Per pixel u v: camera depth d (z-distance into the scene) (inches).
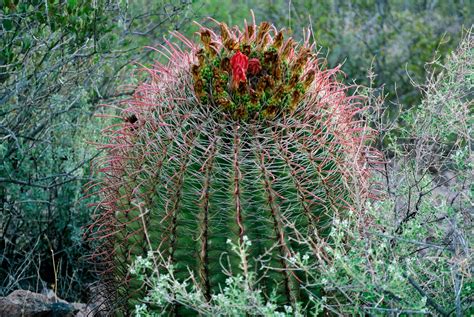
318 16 313.6
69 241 186.5
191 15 242.4
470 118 145.3
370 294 125.0
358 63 297.0
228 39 125.2
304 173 117.8
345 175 121.6
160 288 114.4
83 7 180.2
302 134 118.6
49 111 187.6
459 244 131.6
